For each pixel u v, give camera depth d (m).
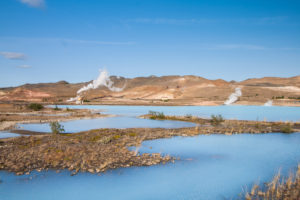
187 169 14.44
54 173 13.60
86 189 11.66
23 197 10.84
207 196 10.78
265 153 18.19
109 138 21.84
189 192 11.34
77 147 18.69
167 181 12.70
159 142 21.88
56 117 43.84
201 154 17.75
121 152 17.52
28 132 27.48
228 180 12.79
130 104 98.38
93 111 64.12
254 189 11.40
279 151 18.86
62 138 22.86
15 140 21.84
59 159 15.73
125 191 11.41
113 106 92.06
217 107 81.06
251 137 24.70
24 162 15.17
